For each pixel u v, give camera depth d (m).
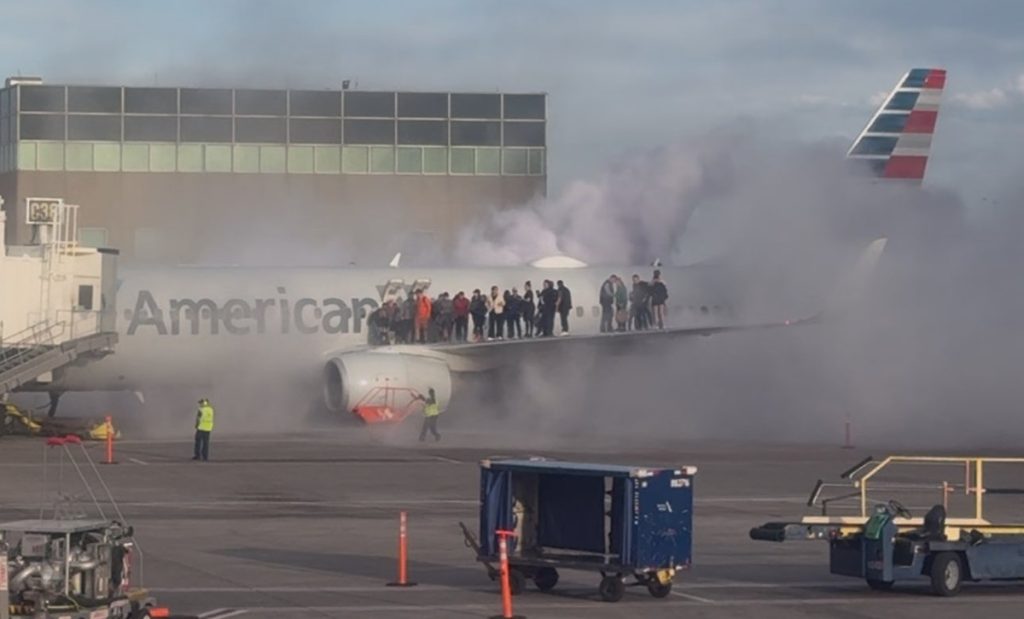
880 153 88.75
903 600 29.00
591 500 29.67
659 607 28.00
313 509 42.19
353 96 109.00
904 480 51.84
